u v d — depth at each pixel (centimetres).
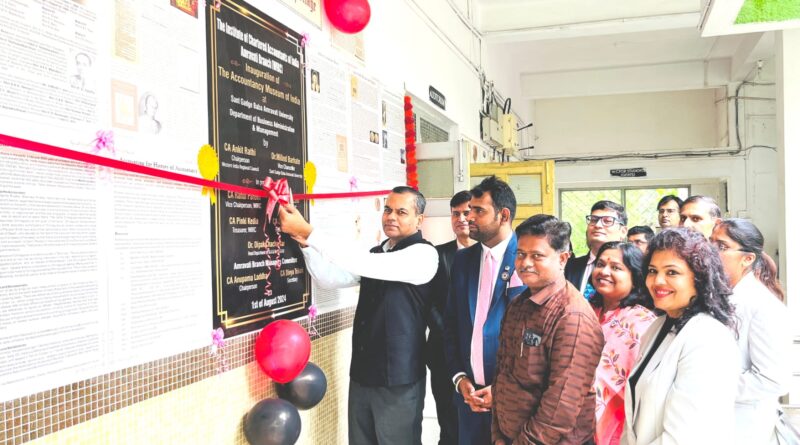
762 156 878
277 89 231
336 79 286
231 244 199
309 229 224
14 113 126
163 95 170
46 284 133
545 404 163
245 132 210
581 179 980
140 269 160
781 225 500
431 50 460
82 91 143
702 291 144
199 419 182
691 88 907
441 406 286
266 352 203
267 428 197
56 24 137
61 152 133
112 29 153
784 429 199
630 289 200
